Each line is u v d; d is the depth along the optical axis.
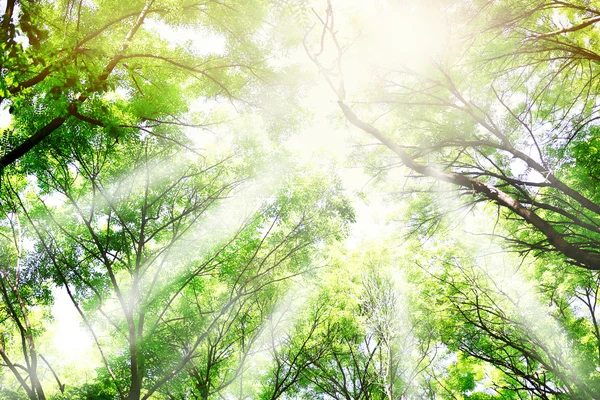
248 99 9.38
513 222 9.28
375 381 12.74
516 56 6.59
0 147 7.71
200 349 11.16
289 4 5.57
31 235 10.20
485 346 10.77
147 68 8.06
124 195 10.14
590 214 7.45
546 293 10.53
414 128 7.64
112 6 7.38
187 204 10.77
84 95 5.07
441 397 14.26
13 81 4.76
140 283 10.66
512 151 6.03
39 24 4.39
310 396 14.62
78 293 10.26
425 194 8.53
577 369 9.52
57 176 9.34
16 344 13.02
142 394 11.06
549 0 5.83
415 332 12.59
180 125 9.45
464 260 10.88
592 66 7.42
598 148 6.93
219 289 12.52
